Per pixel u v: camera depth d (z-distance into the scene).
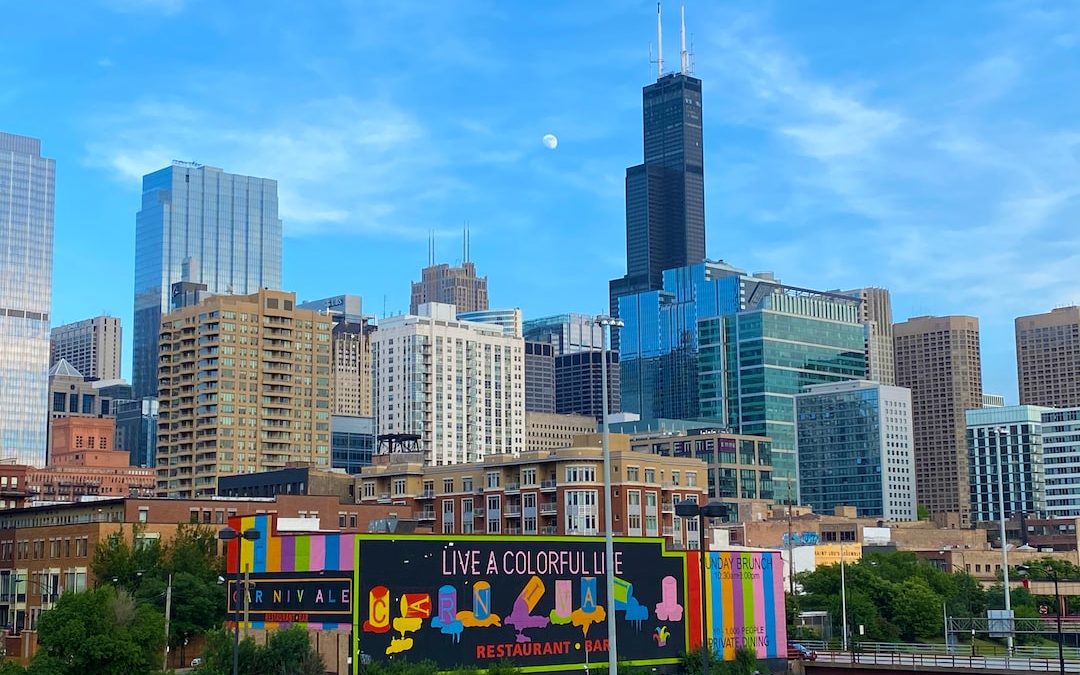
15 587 183.88
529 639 139.75
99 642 118.75
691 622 155.62
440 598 133.62
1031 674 135.00
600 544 148.12
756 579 164.75
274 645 123.62
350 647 127.00
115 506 183.12
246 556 141.12
